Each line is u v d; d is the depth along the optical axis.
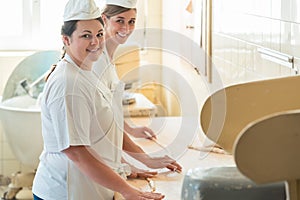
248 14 2.65
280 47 2.28
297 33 2.11
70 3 1.86
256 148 0.95
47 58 4.23
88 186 1.90
